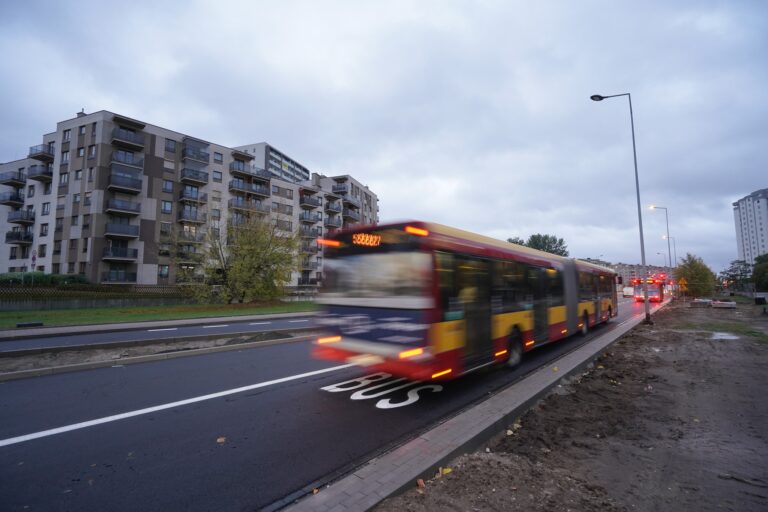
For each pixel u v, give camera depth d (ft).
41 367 26.55
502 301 25.34
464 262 21.57
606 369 27.32
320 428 15.98
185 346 35.12
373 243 20.71
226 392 21.26
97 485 11.53
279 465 12.74
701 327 54.24
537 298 30.66
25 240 145.38
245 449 13.98
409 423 16.53
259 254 96.07
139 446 14.26
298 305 104.12
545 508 9.87
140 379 24.13
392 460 11.80
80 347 32.91
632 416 17.43
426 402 19.56
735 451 13.82
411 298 18.90
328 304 22.24
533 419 16.85
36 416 17.46
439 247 19.54
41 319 61.52
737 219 497.05
